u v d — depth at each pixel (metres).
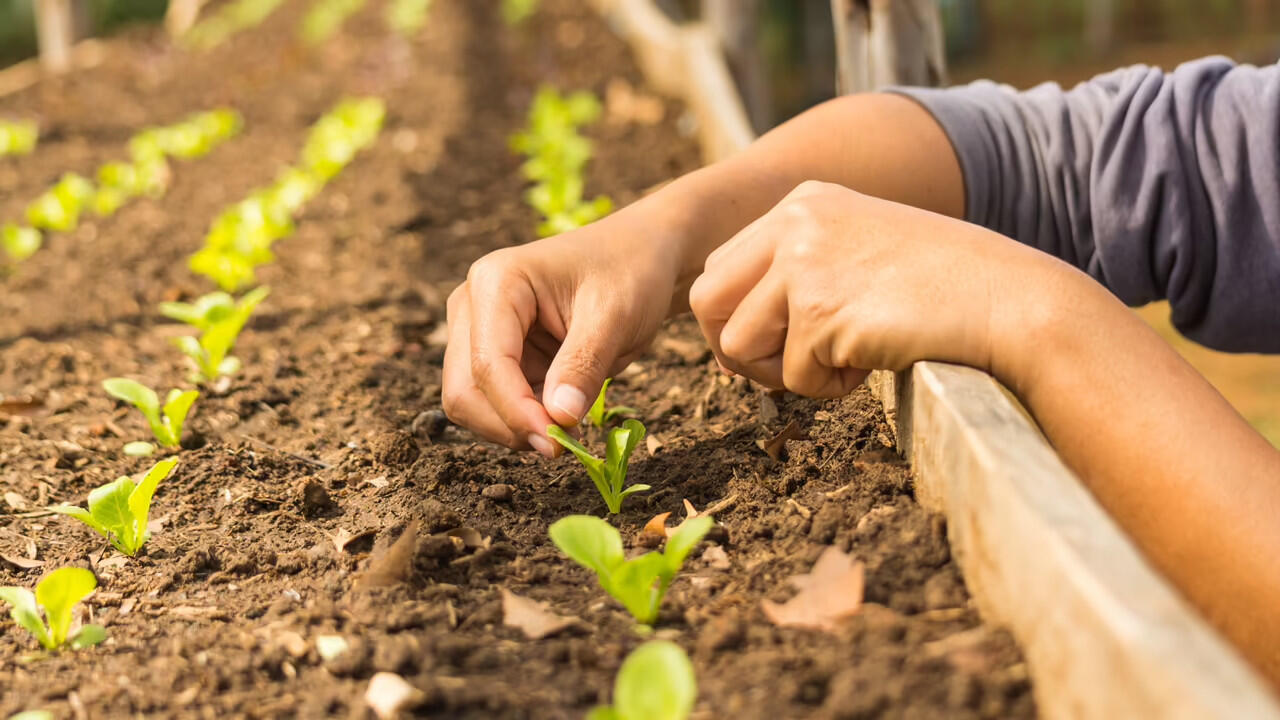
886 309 0.91
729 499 0.99
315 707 0.86
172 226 2.03
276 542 1.01
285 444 1.15
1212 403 0.88
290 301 1.50
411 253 1.68
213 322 1.27
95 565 1.00
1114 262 1.05
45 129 3.00
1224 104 1.03
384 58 3.86
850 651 0.84
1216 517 0.87
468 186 2.08
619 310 0.99
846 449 1.01
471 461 1.08
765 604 0.89
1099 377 0.89
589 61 3.55
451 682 0.86
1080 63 7.18
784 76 6.76
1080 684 0.78
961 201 1.06
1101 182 1.04
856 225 0.93
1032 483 0.83
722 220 1.03
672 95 2.92
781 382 0.97
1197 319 1.07
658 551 0.96
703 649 0.86
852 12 1.38
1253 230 1.02
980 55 7.82
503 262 0.99
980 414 0.88
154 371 1.30
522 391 0.97
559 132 2.40
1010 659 0.83
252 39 5.09
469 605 0.92
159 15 7.53
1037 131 1.07
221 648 0.91
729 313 0.97
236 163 2.55
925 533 0.91
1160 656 0.75
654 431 1.11
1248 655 0.87
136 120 3.16
